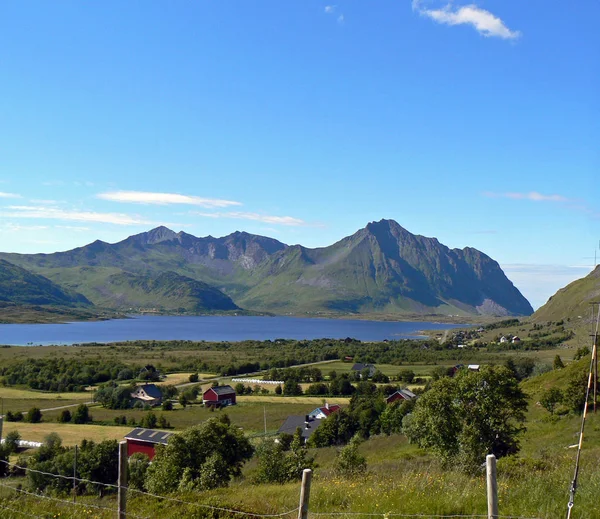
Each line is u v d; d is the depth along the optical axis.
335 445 82.19
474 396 30.02
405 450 56.22
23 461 54.53
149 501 17.19
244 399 129.38
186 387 145.38
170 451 38.84
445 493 15.45
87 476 44.59
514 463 23.09
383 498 15.59
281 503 16.91
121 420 101.06
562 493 14.45
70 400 125.62
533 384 74.88
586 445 36.06
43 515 15.20
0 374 158.62
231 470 40.16
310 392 137.12
